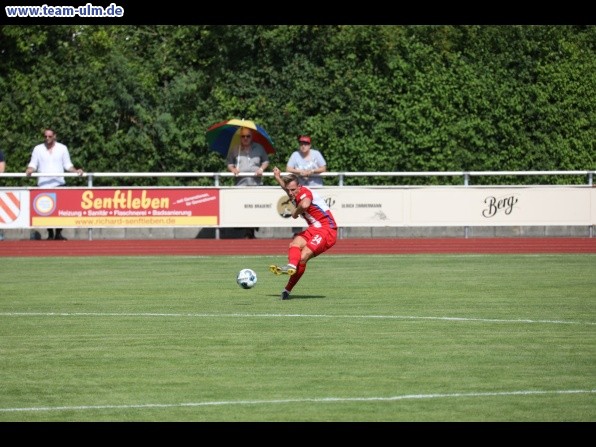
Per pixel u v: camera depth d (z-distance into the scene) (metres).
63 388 31.08
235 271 66.12
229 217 85.00
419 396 29.75
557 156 104.88
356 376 32.41
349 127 103.69
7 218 84.44
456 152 103.19
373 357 35.47
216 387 31.03
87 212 84.94
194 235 93.31
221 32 110.69
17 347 37.94
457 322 43.22
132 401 29.44
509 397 29.62
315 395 29.94
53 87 105.00
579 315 45.16
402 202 85.19
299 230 87.38
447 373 32.78
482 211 85.88
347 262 72.00
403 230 93.88
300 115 104.50
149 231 93.25
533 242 85.56
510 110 104.56
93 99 103.62
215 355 36.03
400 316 45.00
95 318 45.09
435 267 67.88
